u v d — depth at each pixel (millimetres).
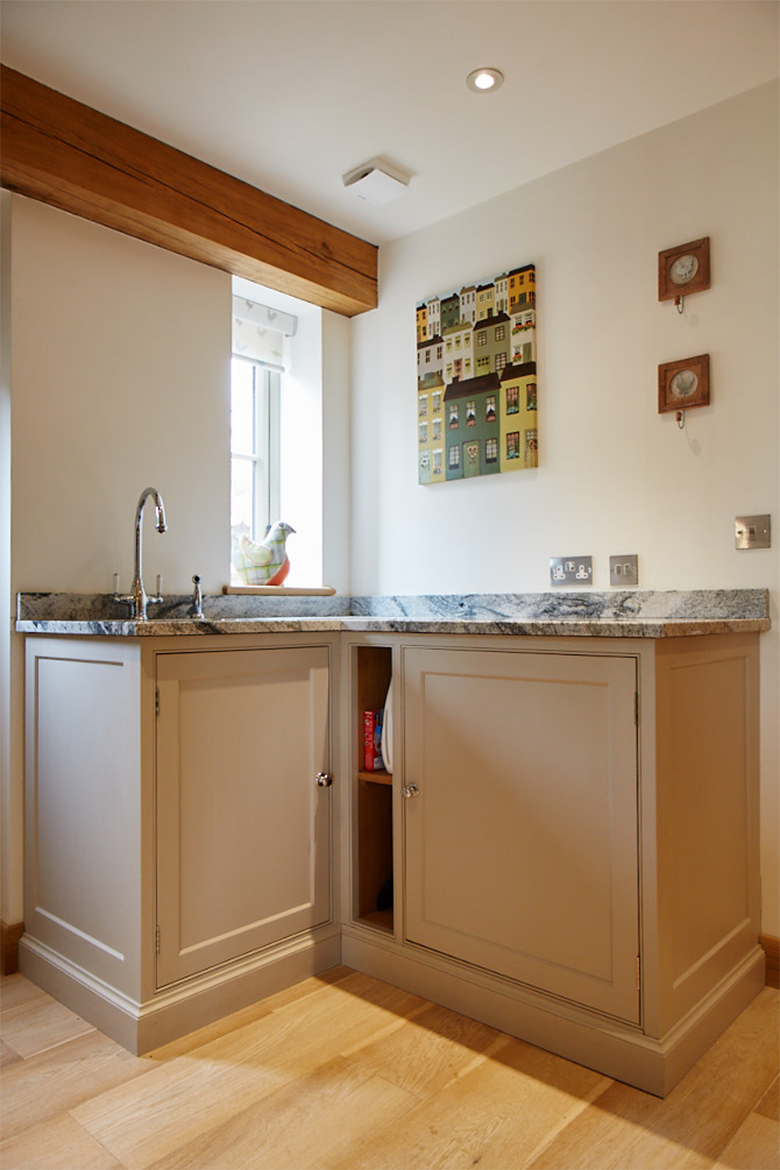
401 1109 1469
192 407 2523
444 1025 1769
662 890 1527
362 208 2674
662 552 2203
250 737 1910
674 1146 1364
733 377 2088
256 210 2537
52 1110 1476
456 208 2686
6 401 2131
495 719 1774
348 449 3059
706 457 2131
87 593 2236
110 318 2326
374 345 2982
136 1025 1648
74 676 1910
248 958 1884
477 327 2621
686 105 2139
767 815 1983
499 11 1783
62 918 1940
